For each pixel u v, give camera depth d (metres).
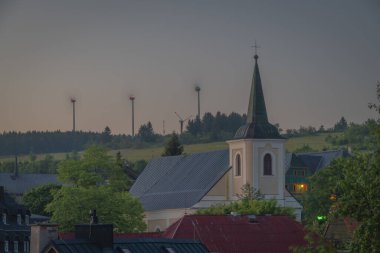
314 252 137.50
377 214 131.88
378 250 131.62
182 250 165.00
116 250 155.12
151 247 161.12
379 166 134.38
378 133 136.75
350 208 134.25
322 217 149.62
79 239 152.50
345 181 135.62
